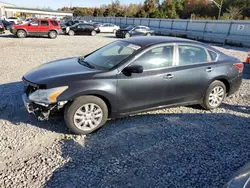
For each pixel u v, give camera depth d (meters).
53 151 3.25
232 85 5.05
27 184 2.61
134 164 3.04
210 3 57.88
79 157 3.14
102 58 4.29
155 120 4.34
